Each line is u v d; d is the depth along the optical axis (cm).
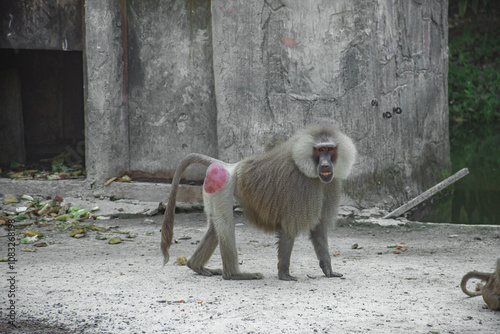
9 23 1440
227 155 1302
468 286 773
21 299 734
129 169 1399
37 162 1673
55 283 804
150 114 1383
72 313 681
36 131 1786
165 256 824
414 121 1392
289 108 1263
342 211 1242
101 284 798
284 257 807
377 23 1240
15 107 1625
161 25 1353
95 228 1169
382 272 852
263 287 776
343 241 1086
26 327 641
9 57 1622
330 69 1236
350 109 1242
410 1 1354
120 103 1365
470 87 3072
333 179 787
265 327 624
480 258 941
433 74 1468
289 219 759
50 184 1373
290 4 1235
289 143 770
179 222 1240
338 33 1224
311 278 825
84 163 1648
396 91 1320
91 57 1334
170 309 688
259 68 1265
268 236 1126
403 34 1334
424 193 1277
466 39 3347
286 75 1256
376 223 1197
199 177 1366
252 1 1248
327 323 634
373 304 696
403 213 1295
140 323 646
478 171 1823
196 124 1366
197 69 1348
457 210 1370
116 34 1345
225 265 816
